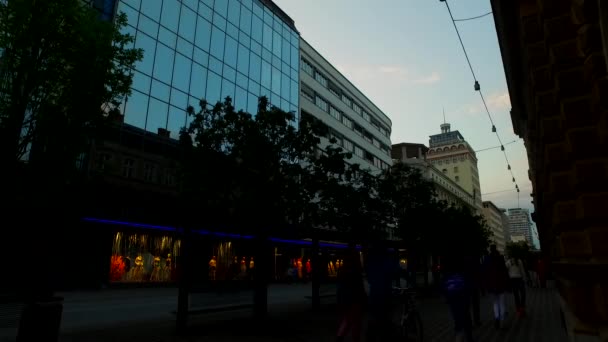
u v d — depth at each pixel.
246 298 10.09
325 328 8.84
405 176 19.88
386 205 17.36
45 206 7.59
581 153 3.82
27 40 8.12
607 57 3.15
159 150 23.48
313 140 10.26
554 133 4.45
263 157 9.44
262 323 8.60
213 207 9.26
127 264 21.06
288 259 32.72
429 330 8.89
